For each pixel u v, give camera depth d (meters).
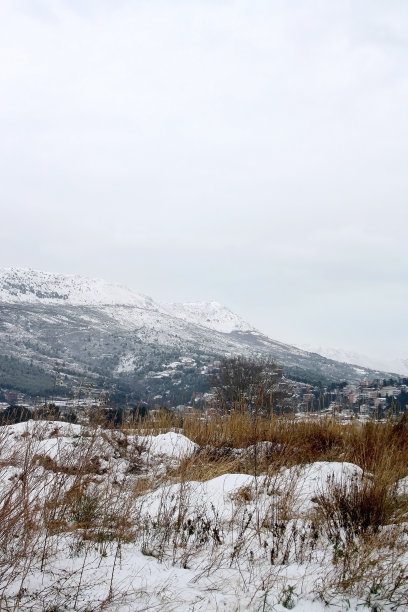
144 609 2.88
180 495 4.87
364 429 8.40
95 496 4.80
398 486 5.66
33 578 3.23
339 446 7.95
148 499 5.39
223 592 3.18
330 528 4.36
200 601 3.01
